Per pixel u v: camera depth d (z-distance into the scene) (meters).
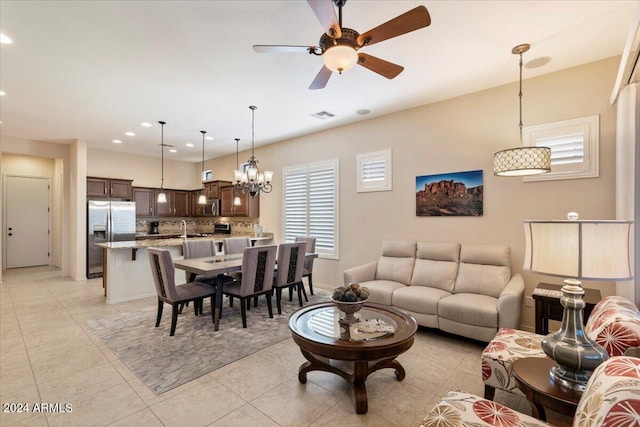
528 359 1.80
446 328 3.18
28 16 2.32
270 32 2.57
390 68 2.30
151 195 7.79
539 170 2.86
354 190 5.07
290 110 4.45
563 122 3.26
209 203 7.89
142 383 2.44
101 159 7.16
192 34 2.58
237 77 3.37
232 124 5.13
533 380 1.56
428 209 4.23
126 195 7.10
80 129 5.40
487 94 3.75
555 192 3.32
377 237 4.79
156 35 2.59
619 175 2.63
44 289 5.42
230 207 7.23
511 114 3.58
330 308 2.87
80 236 6.14
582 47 2.84
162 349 3.04
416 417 2.05
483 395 2.30
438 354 2.97
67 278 6.34
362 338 2.17
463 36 2.65
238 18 2.38
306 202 5.82
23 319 3.89
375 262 4.37
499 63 3.13
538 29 2.55
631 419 0.87
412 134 4.39
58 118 4.76
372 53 2.93
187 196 8.48
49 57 2.93
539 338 2.17
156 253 3.46
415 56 2.98
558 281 3.29
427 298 3.33
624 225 1.40
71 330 3.53
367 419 2.03
